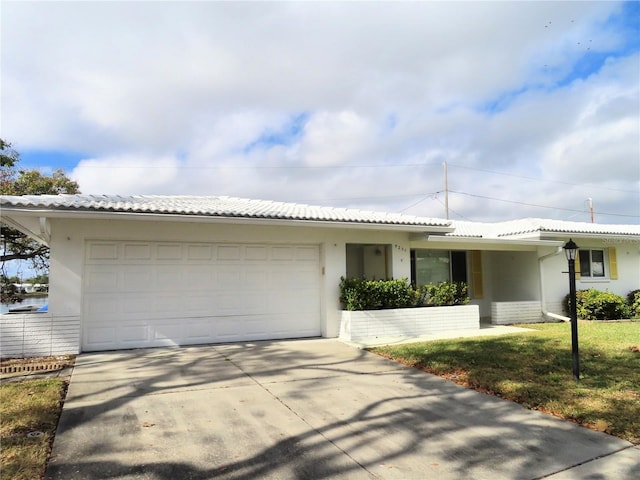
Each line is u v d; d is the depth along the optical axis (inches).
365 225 413.7
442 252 601.9
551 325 525.3
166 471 142.3
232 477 139.6
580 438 174.1
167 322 372.8
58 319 335.9
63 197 363.3
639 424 184.9
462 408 212.7
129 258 364.2
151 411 202.4
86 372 277.7
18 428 175.0
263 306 409.4
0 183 761.0
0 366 294.7
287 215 389.1
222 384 253.3
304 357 332.8
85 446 160.4
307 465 149.3
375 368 298.2
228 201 505.7
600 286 643.5
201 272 387.5
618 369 276.5
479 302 631.2
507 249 572.4
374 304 434.3
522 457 156.5
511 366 288.0
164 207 351.9
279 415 200.4
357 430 182.5
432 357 320.5
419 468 147.8
